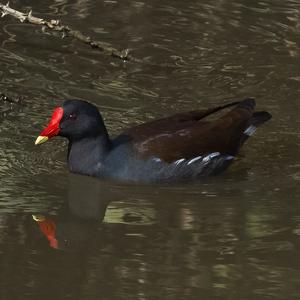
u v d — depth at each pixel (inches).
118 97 605.3
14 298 356.8
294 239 417.7
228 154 517.3
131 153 496.4
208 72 653.3
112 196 474.6
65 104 502.3
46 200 464.1
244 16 757.3
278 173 508.4
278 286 371.6
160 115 579.5
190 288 369.1
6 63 650.2
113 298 358.6
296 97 614.9
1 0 764.6
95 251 403.2
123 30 722.8
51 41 696.4
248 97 614.5
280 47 698.2
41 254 398.9
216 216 446.6
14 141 535.5
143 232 425.7
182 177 500.1
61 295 359.9
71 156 503.5
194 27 733.3
